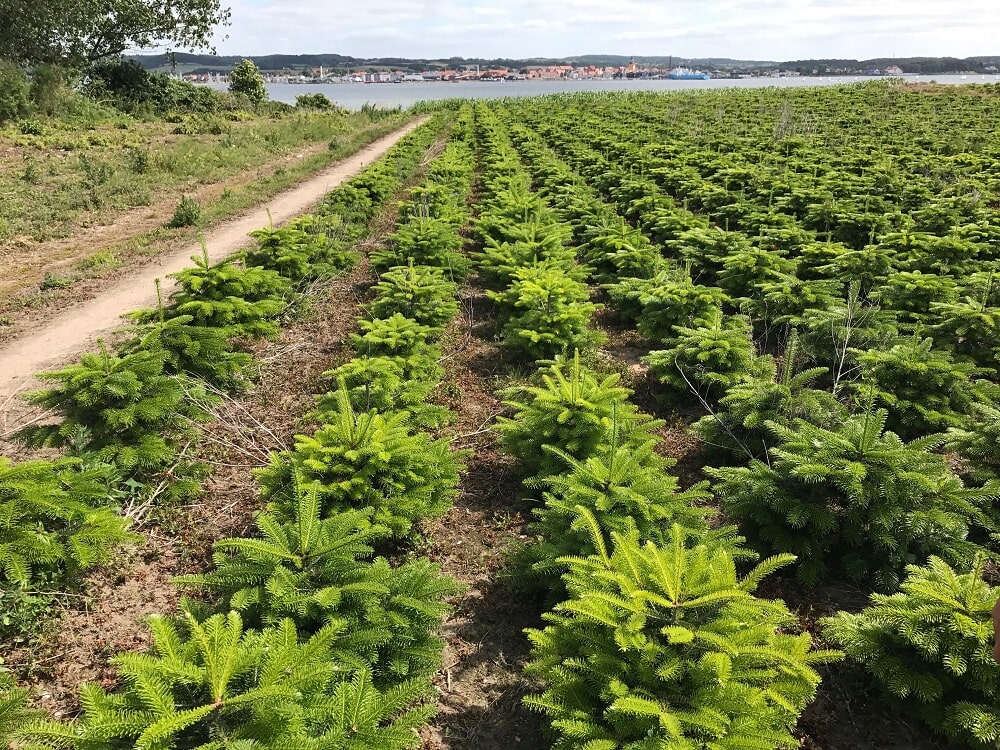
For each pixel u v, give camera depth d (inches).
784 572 218.4
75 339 417.7
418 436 218.8
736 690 127.0
